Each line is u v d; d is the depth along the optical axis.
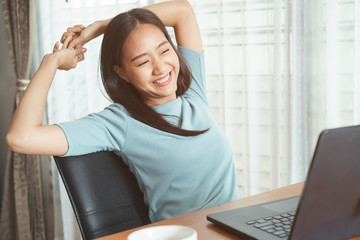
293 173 2.00
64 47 1.47
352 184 0.71
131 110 1.34
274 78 1.98
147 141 1.30
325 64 1.87
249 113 2.09
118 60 1.34
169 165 1.30
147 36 1.30
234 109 2.17
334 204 0.71
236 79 2.14
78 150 1.21
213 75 2.19
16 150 1.17
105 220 1.18
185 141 1.33
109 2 2.47
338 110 1.91
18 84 2.73
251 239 0.78
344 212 0.73
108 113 1.33
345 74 1.88
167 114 1.38
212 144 1.37
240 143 2.18
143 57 1.30
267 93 2.06
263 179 2.13
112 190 1.23
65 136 1.20
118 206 1.23
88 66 2.56
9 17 2.72
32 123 1.19
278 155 2.02
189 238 0.63
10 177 2.86
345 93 1.89
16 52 2.71
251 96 2.09
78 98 2.64
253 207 0.95
